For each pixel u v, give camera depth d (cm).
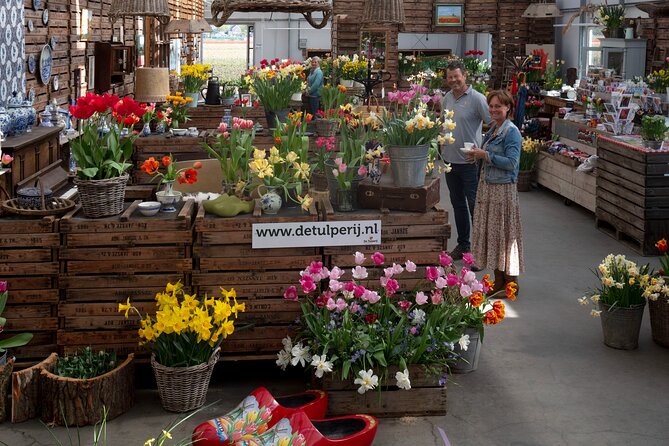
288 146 512
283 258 475
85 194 466
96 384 426
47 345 467
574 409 462
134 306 468
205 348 447
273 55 2641
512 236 641
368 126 531
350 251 480
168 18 1008
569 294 682
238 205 475
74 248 463
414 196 483
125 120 488
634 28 1327
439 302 464
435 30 1936
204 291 471
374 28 1683
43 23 915
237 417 402
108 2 1257
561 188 1069
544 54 1631
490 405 466
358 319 466
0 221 462
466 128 741
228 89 1098
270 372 498
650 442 422
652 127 805
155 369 439
